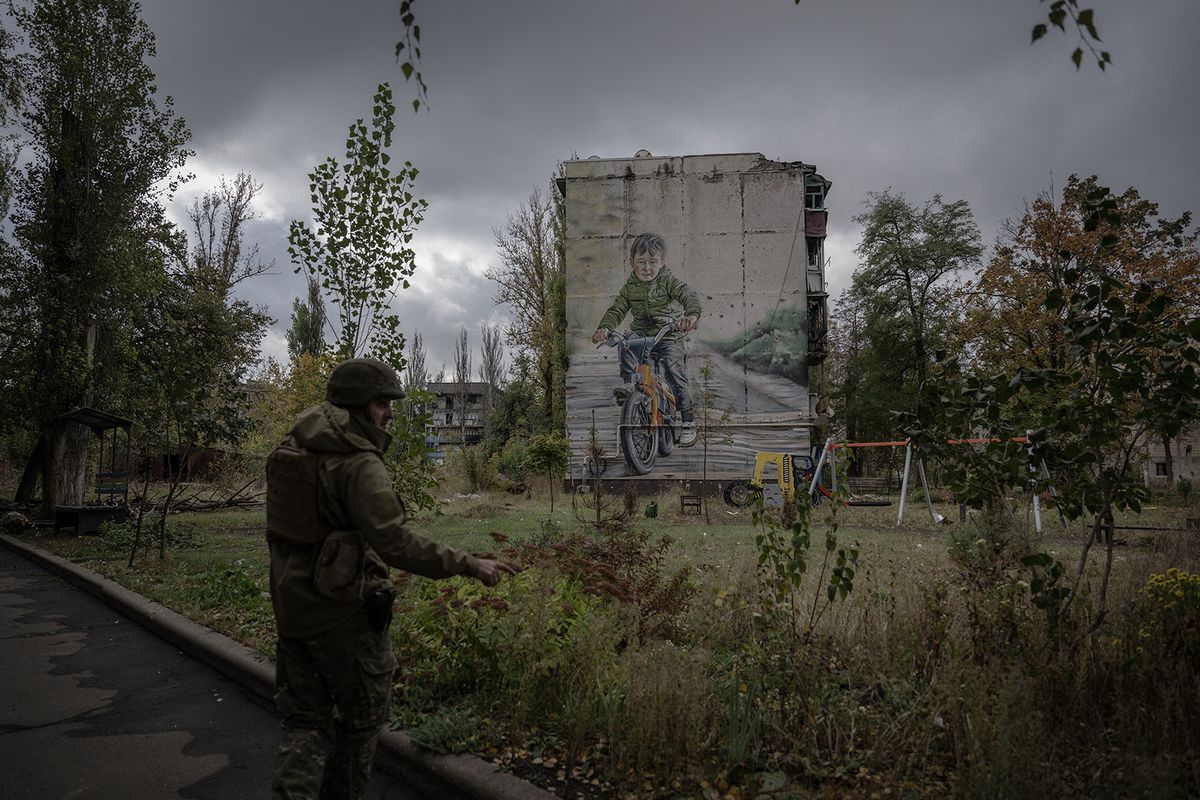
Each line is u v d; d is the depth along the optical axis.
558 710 3.95
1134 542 12.00
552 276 38.91
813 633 4.73
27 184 17.62
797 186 31.61
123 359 17.72
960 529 4.50
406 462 7.87
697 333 31.42
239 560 10.31
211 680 5.45
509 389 44.22
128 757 4.00
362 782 2.59
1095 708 3.57
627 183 32.34
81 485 16.97
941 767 3.27
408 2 2.34
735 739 3.38
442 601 4.42
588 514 18.16
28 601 8.59
